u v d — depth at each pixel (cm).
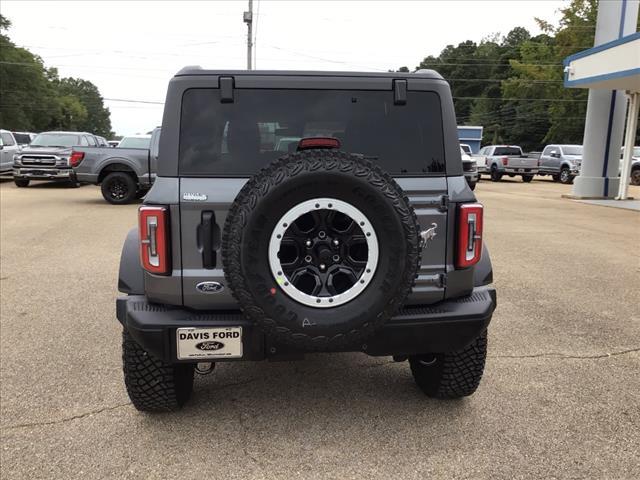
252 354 272
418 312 283
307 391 363
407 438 304
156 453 288
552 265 744
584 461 282
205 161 280
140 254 280
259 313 246
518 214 1298
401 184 285
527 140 6719
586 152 1717
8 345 436
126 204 1369
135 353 301
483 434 309
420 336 281
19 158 1719
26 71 7106
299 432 310
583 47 4556
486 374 389
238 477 268
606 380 380
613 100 1659
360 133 294
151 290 278
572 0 4612
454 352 321
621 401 349
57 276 655
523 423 321
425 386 352
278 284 246
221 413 332
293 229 248
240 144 284
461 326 285
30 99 7338
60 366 396
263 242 243
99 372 387
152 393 309
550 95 5184
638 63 1325
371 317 250
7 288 601
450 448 294
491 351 433
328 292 254
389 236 246
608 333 476
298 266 252
